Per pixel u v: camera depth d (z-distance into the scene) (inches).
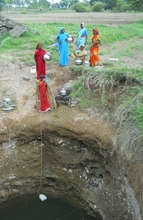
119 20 959.0
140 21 841.5
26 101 301.7
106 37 566.9
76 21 911.0
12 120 267.3
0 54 437.4
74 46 495.2
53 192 277.0
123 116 236.8
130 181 196.9
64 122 261.3
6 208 260.7
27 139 264.1
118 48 485.4
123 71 290.2
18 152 262.7
